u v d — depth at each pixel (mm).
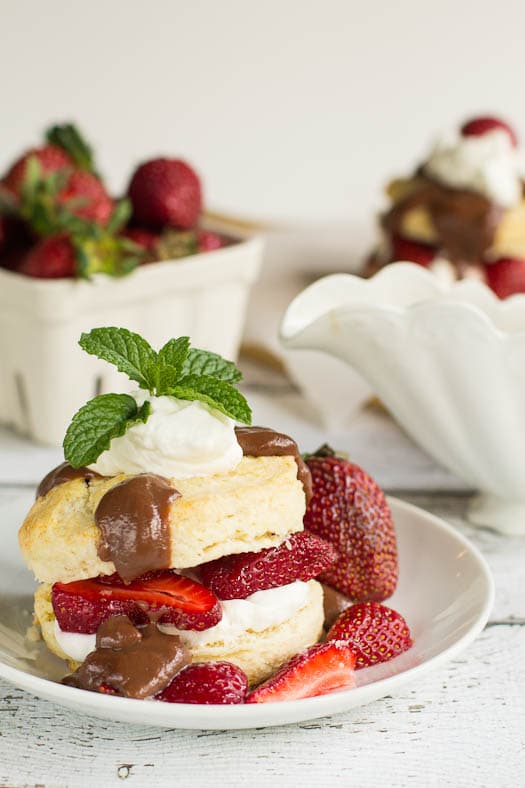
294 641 555
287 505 553
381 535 587
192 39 1201
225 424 556
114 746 535
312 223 928
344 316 614
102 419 551
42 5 1176
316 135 1244
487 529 655
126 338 562
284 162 1251
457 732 544
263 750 534
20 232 712
